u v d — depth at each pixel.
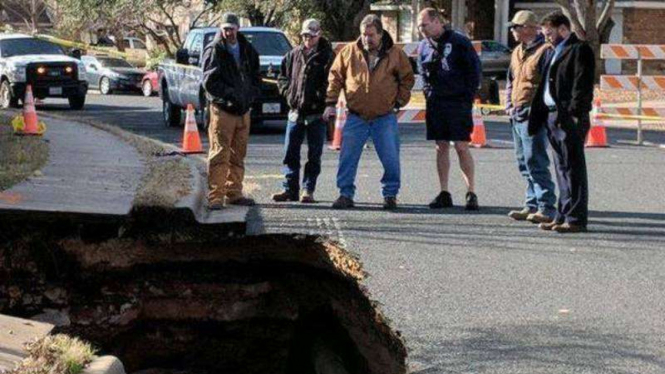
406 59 14.42
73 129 22.95
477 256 11.73
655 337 8.80
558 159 13.05
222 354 11.85
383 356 9.34
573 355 8.33
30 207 12.02
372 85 14.27
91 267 11.98
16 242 11.89
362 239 12.45
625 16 51.09
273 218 13.66
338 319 11.16
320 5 49.84
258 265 12.19
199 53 26.12
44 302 11.80
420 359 8.27
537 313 9.52
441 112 14.48
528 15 13.66
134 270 12.06
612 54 25.11
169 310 12.00
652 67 49.28
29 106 21.02
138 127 28.06
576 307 9.70
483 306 9.73
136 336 11.91
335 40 50.69
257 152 21.44
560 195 13.16
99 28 61.19
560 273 10.97
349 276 11.25
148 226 12.18
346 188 14.65
